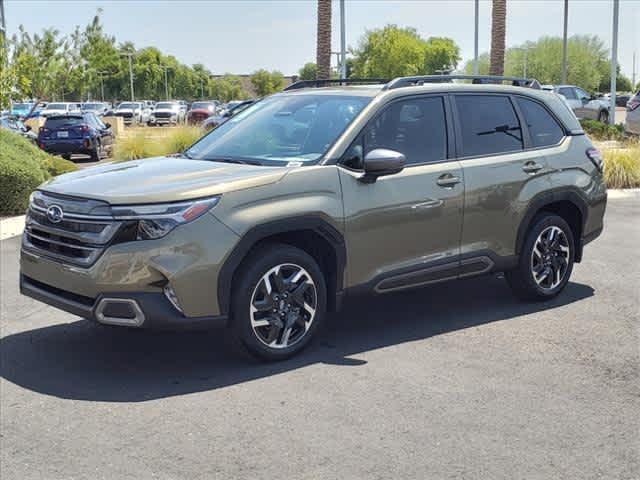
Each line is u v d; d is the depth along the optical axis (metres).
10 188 12.25
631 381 5.07
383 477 3.81
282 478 3.80
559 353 5.60
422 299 7.04
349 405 4.64
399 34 71.38
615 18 27.94
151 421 4.45
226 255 4.91
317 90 6.34
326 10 25.83
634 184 15.49
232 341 5.16
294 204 5.20
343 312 6.62
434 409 4.60
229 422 4.42
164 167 5.55
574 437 4.25
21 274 5.48
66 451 4.10
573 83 86.19
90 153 23.20
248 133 6.08
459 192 6.07
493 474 3.84
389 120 5.85
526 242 6.66
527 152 6.64
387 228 5.68
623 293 7.28
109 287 4.80
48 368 5.30
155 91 110.31
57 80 29.67
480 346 5.74
